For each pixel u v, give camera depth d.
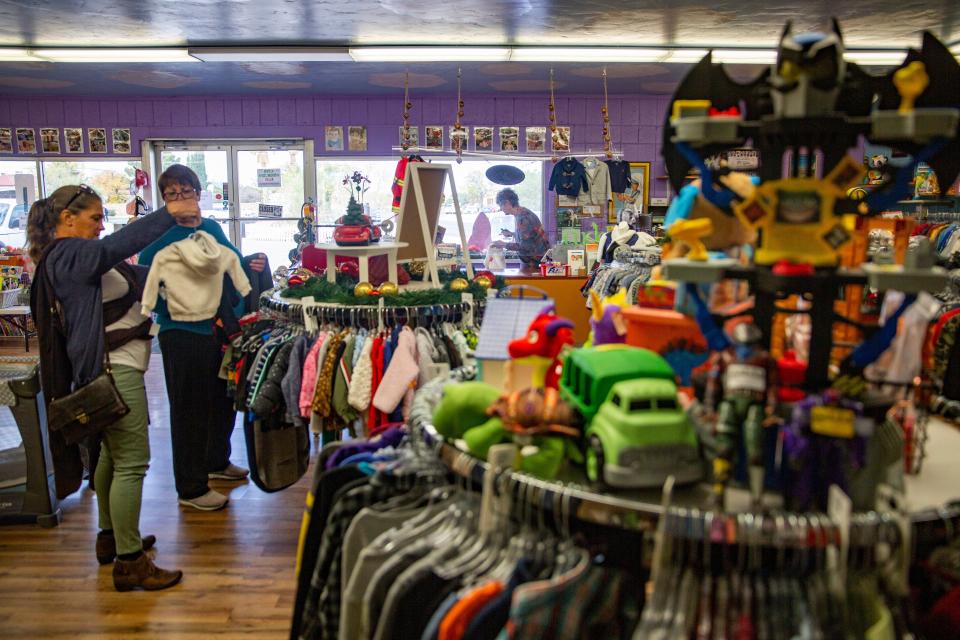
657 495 1.21
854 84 1.28
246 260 4.27
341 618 1.44
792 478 1.16
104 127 8.67
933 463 1.44
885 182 1.30
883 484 1.19
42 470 3.57
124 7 4.46
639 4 4.45
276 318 3.54
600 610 1.14
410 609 1.31
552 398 1.31
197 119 8.68
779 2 4.45
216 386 4.03
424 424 1.54
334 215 8.91
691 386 1.48
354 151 8.73
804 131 1.18
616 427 1.21
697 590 1.10
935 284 1.14
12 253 8.19
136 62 6.31
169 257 3.32
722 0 4.40
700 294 1.47
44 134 8.66
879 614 1.08
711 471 1.26
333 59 6.02
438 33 5.25
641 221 7.25
